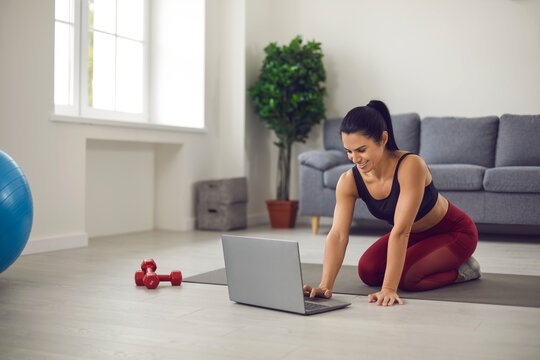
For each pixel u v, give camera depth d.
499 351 1.63
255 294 2.16
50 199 3.74
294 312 2.07
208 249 3.85
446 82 5.18
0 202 2.45
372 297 2.24
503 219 4.14
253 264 2.14
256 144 5.55
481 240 4.39
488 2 5.03
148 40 5.20
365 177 2.29
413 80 5.28
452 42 5.15
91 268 3.07
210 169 5.34
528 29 4.93
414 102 5.28
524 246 4.04
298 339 1.75
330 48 5.54
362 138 2.09
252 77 5.45
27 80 3.56
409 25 5.28
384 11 5.36
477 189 4.18
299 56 5.18
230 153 5.39
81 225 3.97
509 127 4.67
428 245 2.51
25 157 3.56
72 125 3.89
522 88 4.96
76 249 3.81
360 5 5.43
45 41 3.67
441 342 1.72
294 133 5.30
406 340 1.74
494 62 5.03
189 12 5.13
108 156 4.62
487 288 2.52
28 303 2.25
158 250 3.79
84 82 4.42
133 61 5.02
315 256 3.56
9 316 2.04
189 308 2.16
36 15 3.61
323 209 4.68
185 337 1.78
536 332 1.83
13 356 1.59
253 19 5.44
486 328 1.88
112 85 4.79
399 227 2.22
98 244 4.08
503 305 2.21
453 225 2.57
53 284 2.63
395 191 2.25
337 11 5.51
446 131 4.85
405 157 2.25
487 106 5.06
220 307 2.17
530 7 4.91
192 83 5.15
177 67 5.19
